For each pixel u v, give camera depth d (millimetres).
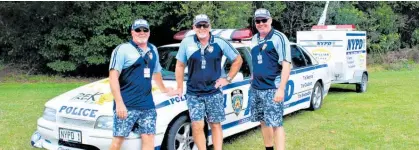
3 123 7383
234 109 5902
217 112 4797
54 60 16078
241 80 6086
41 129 5270
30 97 10430
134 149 4586
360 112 8438
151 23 15211
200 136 4848
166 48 6617
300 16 19969
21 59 17047
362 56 12359
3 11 15523
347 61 11320
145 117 4426
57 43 15219
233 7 15070
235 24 15047
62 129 4988
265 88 4820
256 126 6809
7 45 17250
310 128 7102
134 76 4289
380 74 17516
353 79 11320
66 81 15719
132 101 4324
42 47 15844
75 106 5031
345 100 10039
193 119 4785
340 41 11180
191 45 4648
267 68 4789
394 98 10242
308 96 8203
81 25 14914
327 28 11906
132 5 14938
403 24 23250
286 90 7160
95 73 17141
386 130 6887
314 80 8367
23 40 16109
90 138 4773
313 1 19562
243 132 6840
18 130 6906
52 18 15305
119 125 4352
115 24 14836
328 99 10227
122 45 4277
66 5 14766
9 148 5914
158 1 14969
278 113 4832
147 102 4402
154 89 5242
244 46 6449
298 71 7750
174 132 5051
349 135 6602
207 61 4652
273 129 4930
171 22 16016
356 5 22156
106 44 15008
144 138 4488
